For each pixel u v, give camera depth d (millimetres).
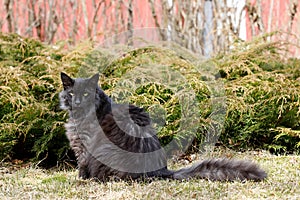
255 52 6828
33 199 3682
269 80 6469
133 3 8633
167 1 8430
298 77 6621
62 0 8617
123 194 3723
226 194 3672
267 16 8672
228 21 8484
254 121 6219
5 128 5555
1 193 3904
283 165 4844
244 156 5594
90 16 8734
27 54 6637
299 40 7129
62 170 5555
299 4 8336
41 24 8562
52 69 6129
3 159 5543
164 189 3812
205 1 8398
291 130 5883
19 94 5922
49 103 5871
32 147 5852
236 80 6414
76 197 3744
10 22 8359
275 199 3541
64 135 5754
